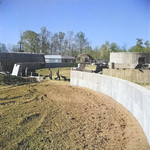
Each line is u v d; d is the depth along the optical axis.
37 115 6.54
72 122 5.89
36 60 30.44
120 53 31.12
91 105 7.86
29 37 55.69
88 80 11.84
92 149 4.25
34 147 4.32
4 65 23.31
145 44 53.75
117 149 4.15
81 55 51.88
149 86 19.91
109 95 9.08
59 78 18.53
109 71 23.41
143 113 4.83
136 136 4.56
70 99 9.02
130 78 22.64
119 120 5.88
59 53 66.81
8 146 4.34
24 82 14.45
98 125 5.64
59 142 4.57
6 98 9.02
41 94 10.10
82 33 65.62
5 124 5.62
